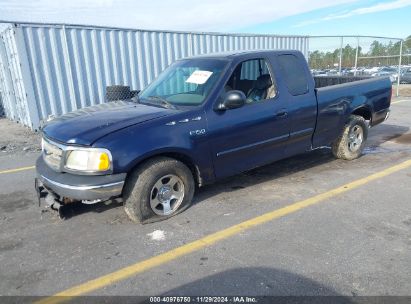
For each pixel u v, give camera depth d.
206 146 4.19
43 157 4.20
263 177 5.49
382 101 6.47
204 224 4.00
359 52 17.08
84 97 10.32
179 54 11.90
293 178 5.42
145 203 3.92
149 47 11.23
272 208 4.38
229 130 4.33
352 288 2.86
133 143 3.67
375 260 3.22
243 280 3.01
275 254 3.37
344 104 5.71
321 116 5.37
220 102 4.30
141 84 11.28
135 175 3.83
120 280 3.07
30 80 9.45
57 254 3.50
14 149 8.02
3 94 13.04
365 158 6.40
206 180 4.36
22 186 5.51
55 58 9.70
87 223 4.11
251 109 4.54
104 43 10.37
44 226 4.11
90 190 3.55
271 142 4.82
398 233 3.69
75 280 3.09
